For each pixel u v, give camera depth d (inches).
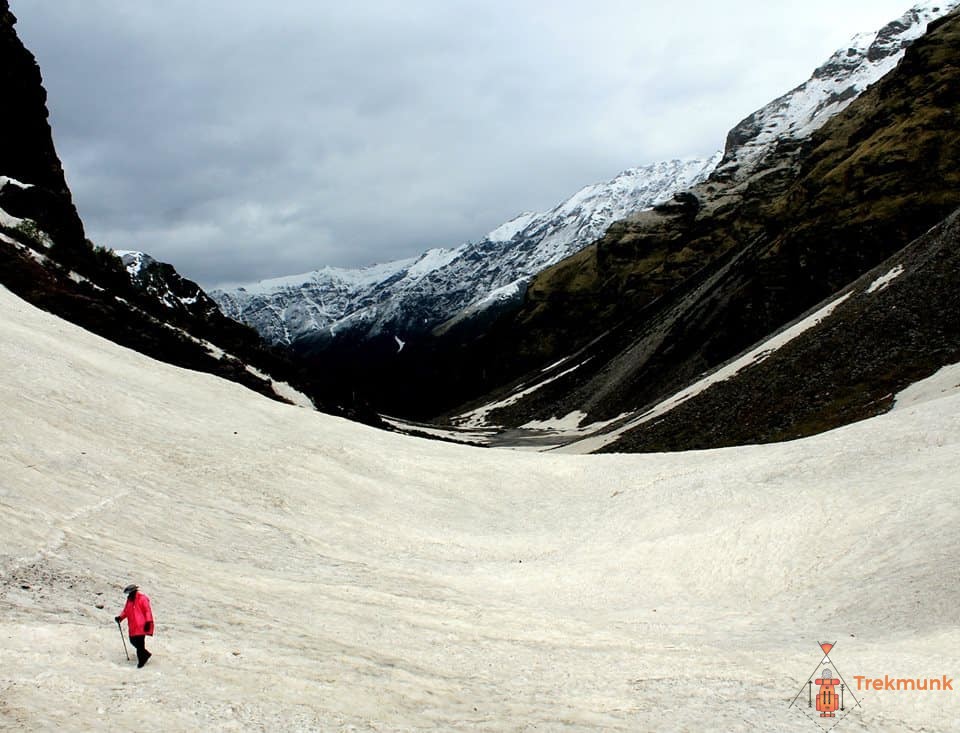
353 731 511.2
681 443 3459.6
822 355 3417.8
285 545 1115.9
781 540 1085.8
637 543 1204.5
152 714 481.7
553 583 1077.8
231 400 1882.4
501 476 1664.6
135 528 987.9
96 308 2472.9
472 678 685.9
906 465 1202.6
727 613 939.3
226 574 899.4
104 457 1233.4
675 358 6190.9
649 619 917.8
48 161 3567.9
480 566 1164.5
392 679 637.3
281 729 495.8
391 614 850.1
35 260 2546.8
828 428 2790.4
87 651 562.6
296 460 1501.0
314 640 704.4
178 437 1477.6
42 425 1248.2
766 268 5531.5
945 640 708.0
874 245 4712.1
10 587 655.8
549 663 749.3
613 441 4067.4
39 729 422.3
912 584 864.3
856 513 1083.3
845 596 904.3
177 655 592.4
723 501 1285.7
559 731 564.7
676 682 704.4
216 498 1237.7
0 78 3366.1
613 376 7007.9
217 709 508.7
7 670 498.3
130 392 1627.7
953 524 960.9
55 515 912.3
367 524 1293.1
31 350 1581.0
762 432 3105.3
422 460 1694.1
